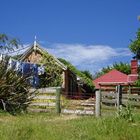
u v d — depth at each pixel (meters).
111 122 12.12
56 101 20.73
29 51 38.31
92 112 20.17
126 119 12.70
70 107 22.56
